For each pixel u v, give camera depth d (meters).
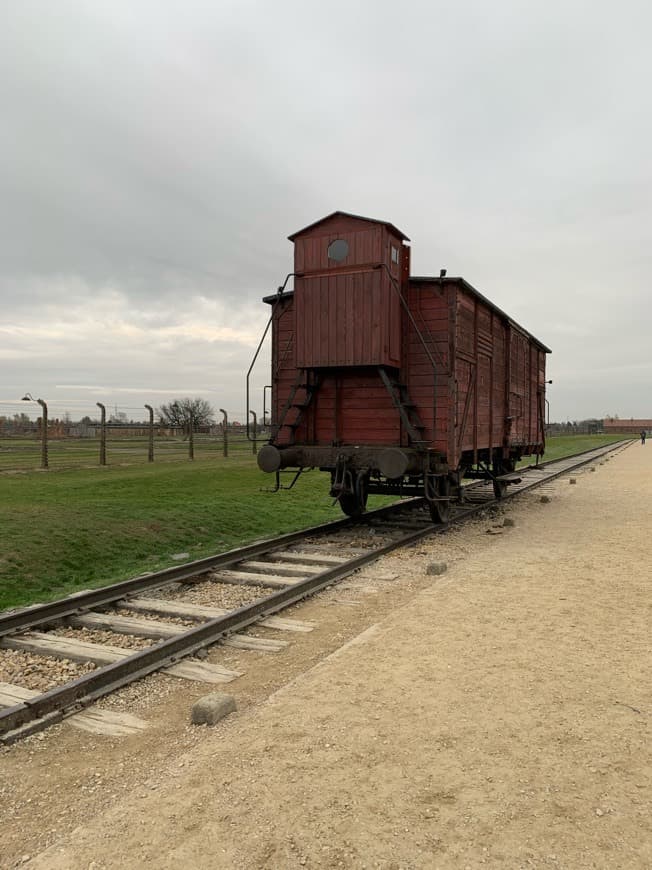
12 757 3.77
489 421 13.02
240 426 42.34
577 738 3.70
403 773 3.37
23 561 8.45
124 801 3.21
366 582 7.78
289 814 3.03
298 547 9.75
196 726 4.10
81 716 4.28
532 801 3.09
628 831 2.85
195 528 11.23
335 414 11.27
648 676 4.60
